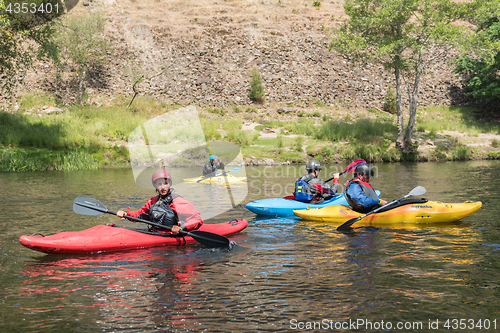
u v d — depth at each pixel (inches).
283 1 1448.1
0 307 140.2
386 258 192.7
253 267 181.5
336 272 173.2
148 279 167.2
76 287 158.7
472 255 195.9
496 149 808.9
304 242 224.7
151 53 1153.4
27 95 942.4
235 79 1107.9
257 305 140.2
